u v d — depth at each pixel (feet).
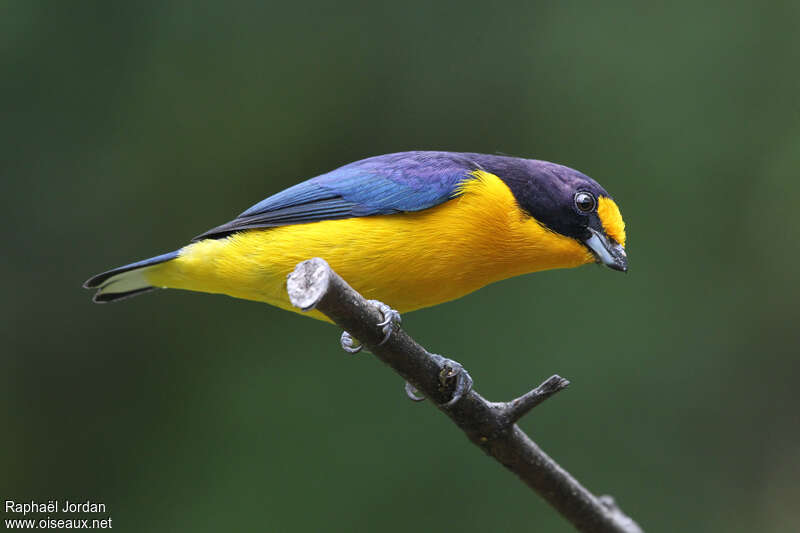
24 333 43.21
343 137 46.37
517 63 47.16
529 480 24.50
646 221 46.37
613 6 47.55
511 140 46.80
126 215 44.42
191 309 44.24
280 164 45.85
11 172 43.47
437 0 47.34
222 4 45.60
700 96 47.11
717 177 46.52
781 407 44.34
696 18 47.65
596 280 45.03
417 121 46.62
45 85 43.70
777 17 47.34
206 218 45.11
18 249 43.39
